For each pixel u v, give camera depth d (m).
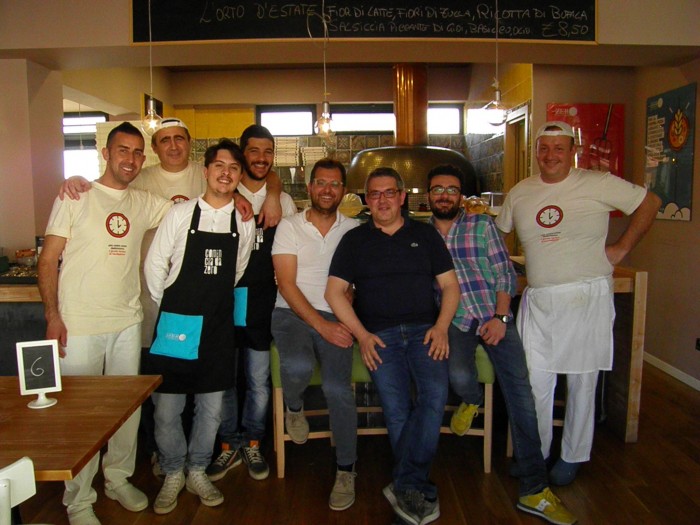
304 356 2.25
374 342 2.20
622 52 3.33
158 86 5.95
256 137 2.39
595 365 2.28
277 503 2.23
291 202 2.72
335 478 2.40
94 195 2.03
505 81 5.01
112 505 2.22
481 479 2.40
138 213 2.15
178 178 2.49
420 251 2.29
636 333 2.66
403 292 2.26
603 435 2.81
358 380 2.42
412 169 5.33
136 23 3.09
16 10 3.08
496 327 2.32
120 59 3.35
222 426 2.48
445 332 2.22
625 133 4.26
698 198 3.44
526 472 2.18
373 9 3.11
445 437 2.81
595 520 2.10
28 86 3.31
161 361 2.12
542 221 2.30
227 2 3.09
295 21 3.10
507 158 5.09
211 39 3.09
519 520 2.10
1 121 3.31
